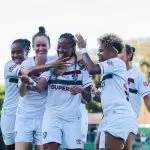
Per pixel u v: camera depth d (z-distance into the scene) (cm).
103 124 1541
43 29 1711
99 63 1528
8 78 1791
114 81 1530
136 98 1802
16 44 1775
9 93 1805
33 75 1666
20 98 1725
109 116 1525
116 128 1511
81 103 1647
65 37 1592
